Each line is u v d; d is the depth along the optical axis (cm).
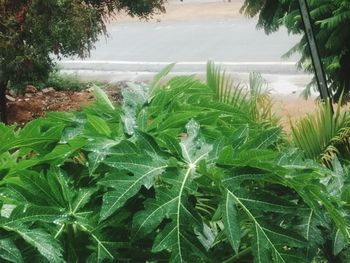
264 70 1221
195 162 205
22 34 865
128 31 1720
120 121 234
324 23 605
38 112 1096
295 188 196
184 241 187
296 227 209
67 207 207
